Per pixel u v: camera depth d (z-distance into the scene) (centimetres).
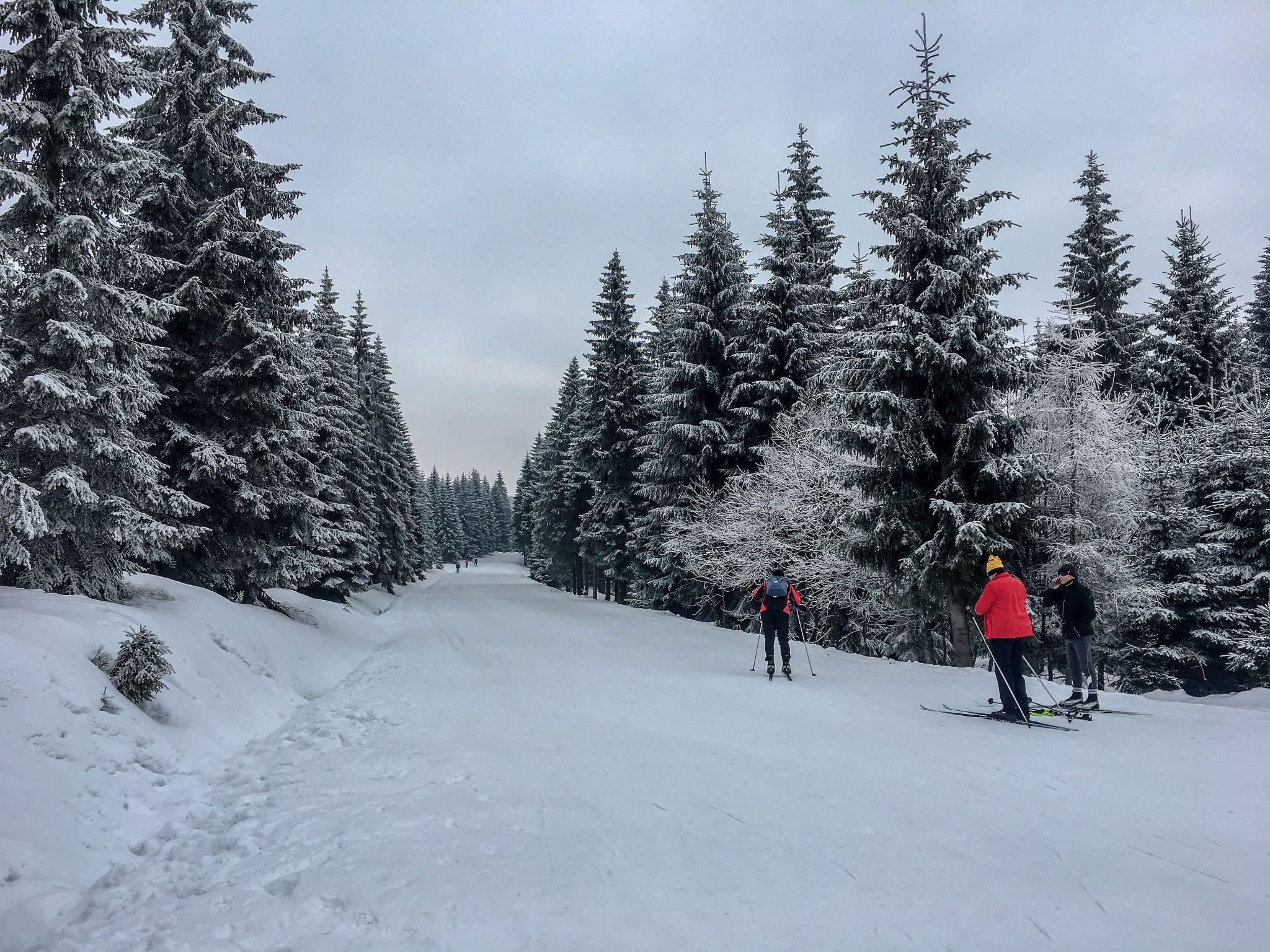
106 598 927
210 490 1337
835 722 717
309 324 1470
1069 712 752
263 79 1462
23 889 347
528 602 3011
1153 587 1700
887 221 1414
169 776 577
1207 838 398
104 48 891
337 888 336
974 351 1317
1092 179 2420
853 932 290
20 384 801
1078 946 280
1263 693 1085
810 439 1695
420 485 6172
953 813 441
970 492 1340
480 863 361
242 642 1059
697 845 386
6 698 519
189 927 307
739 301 2352
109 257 880
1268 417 1778
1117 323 2386
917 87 1398
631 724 713
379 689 974
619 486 3225
